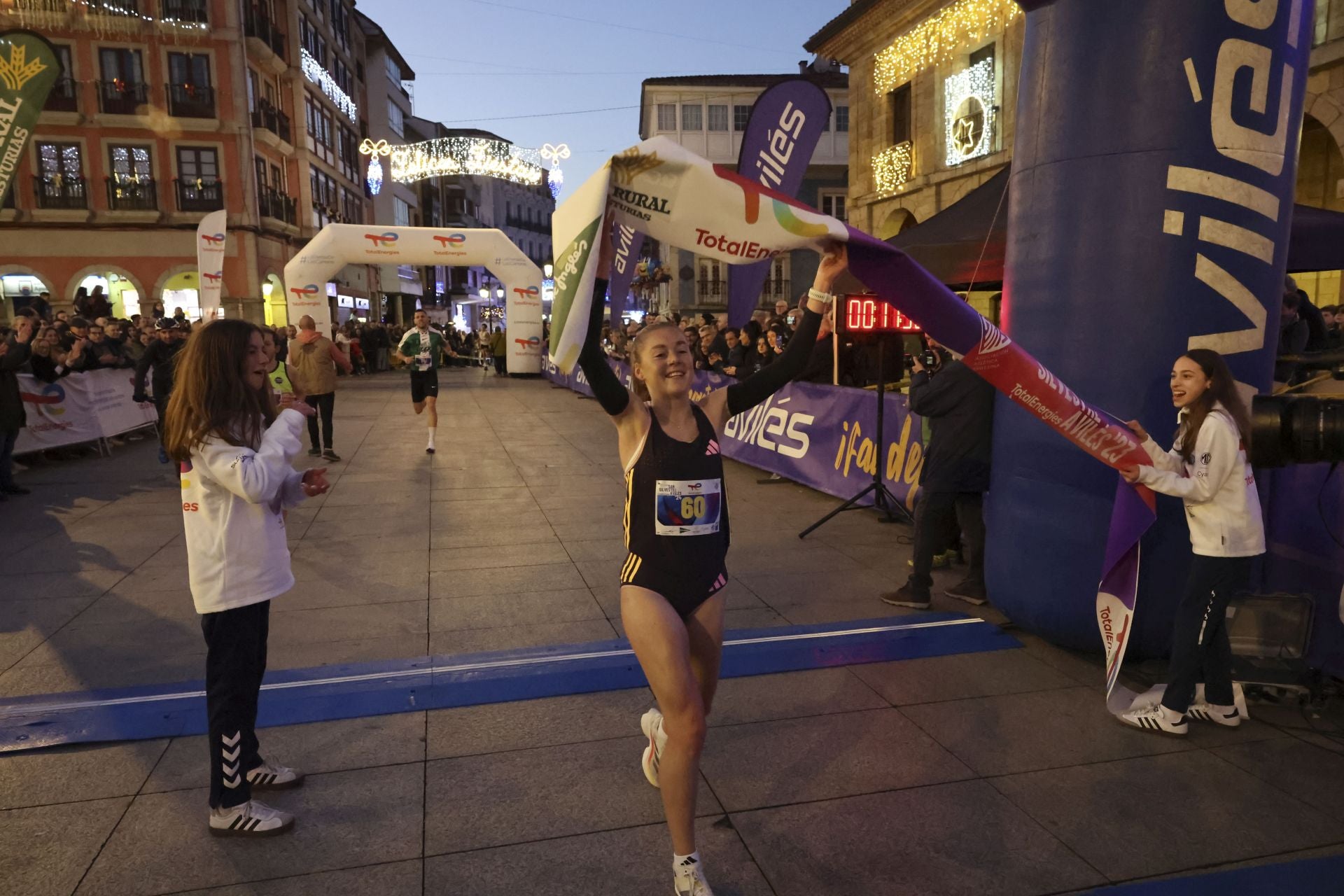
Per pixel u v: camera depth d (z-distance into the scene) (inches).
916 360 255.4
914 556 185.8
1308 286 517.0
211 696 103.2
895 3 716.7
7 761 121.6
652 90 1256.2
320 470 108.1
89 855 100.6
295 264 838.5
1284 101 138.2
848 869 97.7
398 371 1157.1
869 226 815.7
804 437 319.0
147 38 1061.8
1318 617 141.4
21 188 1044.5
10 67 224.4
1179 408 136.5
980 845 102.0
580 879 96.0
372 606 188.5
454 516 275.0
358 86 1733.5
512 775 117.9
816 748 125.0
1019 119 157.1
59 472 360.2
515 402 687.7
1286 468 144.8
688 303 1378.0
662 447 95.3
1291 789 114.1
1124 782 115.7
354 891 94.1
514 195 2906.0
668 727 89.4
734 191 97.0
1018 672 151.6
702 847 101.6
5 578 208.8
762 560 221.9
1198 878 95.7
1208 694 131.4
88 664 156.7
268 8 1216.8
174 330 382.6
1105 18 138.9
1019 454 157.6
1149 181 137.3
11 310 1065.5
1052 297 148.4
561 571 214.1
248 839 103.5
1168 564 144.0
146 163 1087.0
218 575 100.4
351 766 120.1
